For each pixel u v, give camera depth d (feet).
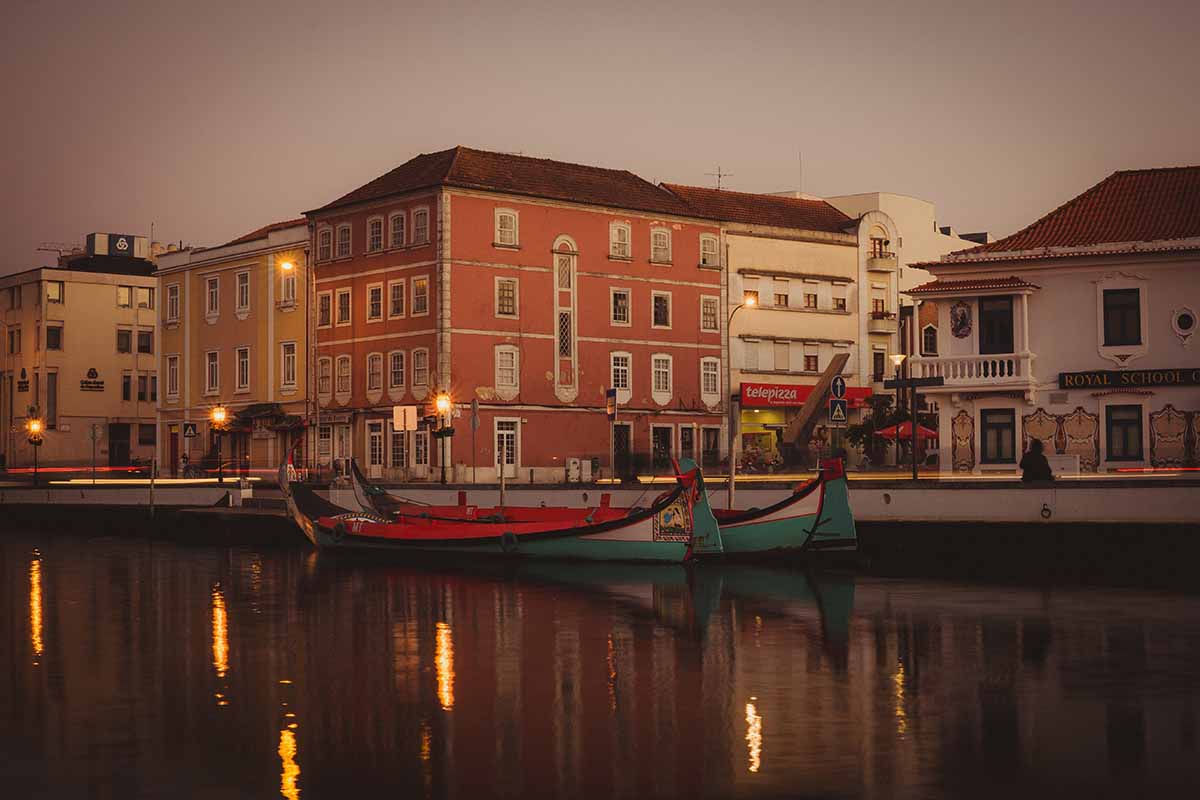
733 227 250.78
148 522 182.50
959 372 162.09
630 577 111.45
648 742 52.49
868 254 268.82
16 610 96.02
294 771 48.75
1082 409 156.66
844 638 77.61
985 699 60.23
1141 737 52.95
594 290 232.94
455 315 216.54
